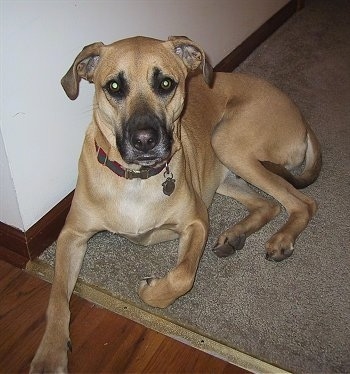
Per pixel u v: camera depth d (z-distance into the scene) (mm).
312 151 1001
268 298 799
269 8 1501
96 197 762
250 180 927
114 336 743
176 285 726
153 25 1001
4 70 686
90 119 893
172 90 710
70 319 764
